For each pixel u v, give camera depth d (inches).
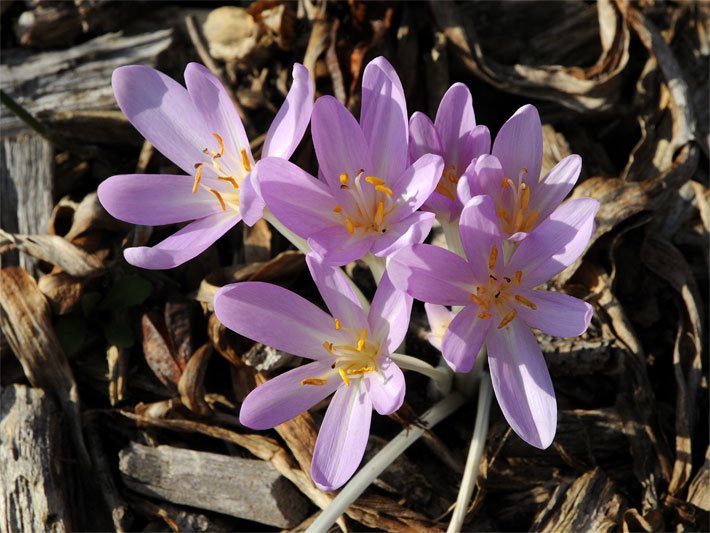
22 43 24.0
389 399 16.8
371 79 17.3
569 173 17.5
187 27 24.0
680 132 22.1
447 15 23.1
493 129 23.7
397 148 17.3
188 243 17.7
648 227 21.6
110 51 23.8
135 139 23.5
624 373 20.4
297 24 23.1
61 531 19.3
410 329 20.6
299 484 19.5
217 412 20.5
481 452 19.0
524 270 17.1
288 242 21.9
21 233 22.7
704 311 21.7
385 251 16.6
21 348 20.7
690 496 19.6
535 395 17.1
